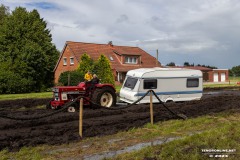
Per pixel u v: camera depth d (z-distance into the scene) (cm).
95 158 916
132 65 5247
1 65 4028
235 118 1484
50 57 4947
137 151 948
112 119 1435
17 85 3809
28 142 1052
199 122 1388
